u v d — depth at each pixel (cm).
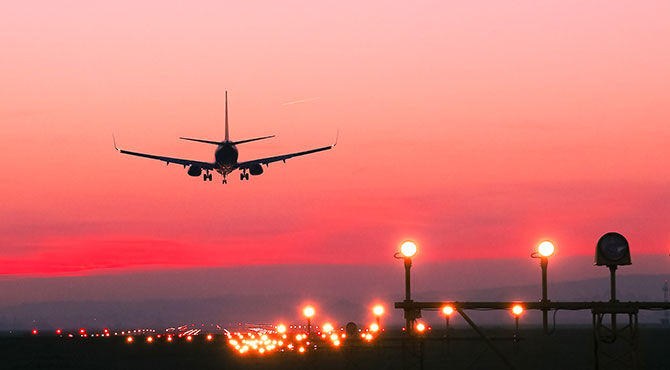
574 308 6462
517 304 6562
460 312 6738
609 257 6369
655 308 6297
